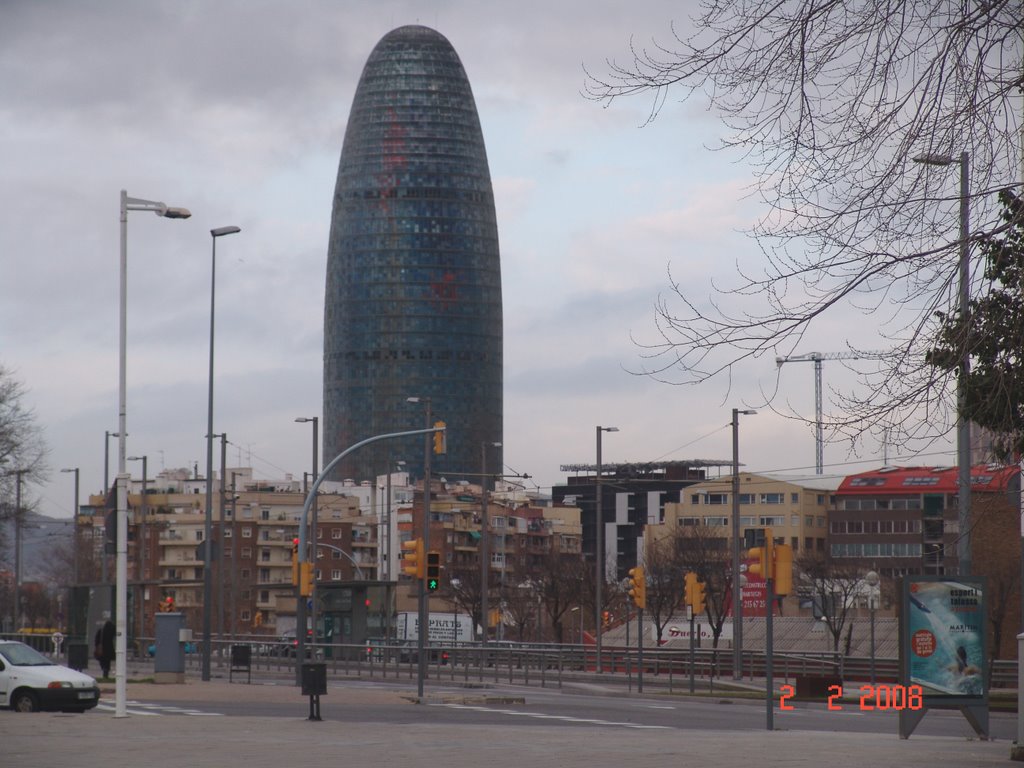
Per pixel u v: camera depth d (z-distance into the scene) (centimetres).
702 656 7612
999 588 6669
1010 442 2186
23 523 9769
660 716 4228
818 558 14388
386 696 4975
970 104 1561
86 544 19325
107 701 4706
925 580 2911
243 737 2847
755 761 2214
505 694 5541
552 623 16412
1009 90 1560
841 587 12838
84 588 8269
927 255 1602
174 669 5838
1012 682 6291
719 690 6306
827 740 2850
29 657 4316
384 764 2178
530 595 16388
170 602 7769
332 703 4625
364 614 8394
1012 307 1598
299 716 3909
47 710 4169
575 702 5047
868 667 6838
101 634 6097
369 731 3066
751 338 1648
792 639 12044
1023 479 2373
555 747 2552
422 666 4894
